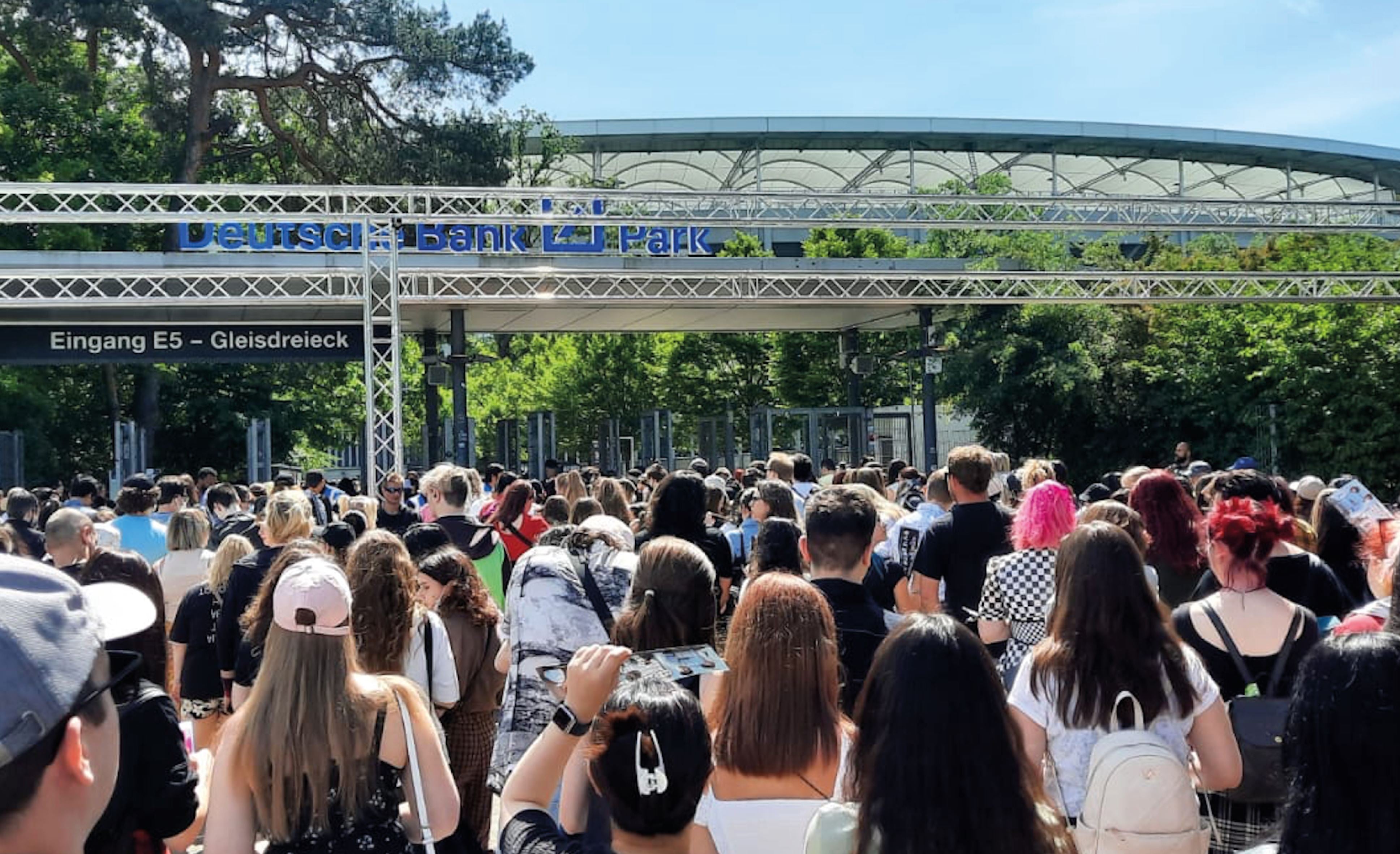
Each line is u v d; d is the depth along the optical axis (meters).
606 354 44.38
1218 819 3.88
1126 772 3.12
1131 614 3.54
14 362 17.50
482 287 19.62
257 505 13.10
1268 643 4.11
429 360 23.62
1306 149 60.03
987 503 6.62
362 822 3.04
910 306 24.73
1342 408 28.12
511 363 58.00
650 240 19.78
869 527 4.68
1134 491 6.23
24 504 9.53
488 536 7.74
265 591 4.80
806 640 3.10
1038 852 2.41
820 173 61.94
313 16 28.72
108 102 33.16
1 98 28.64
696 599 4.25
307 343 18.34
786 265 20.69
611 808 2.51
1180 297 21.89
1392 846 2.24
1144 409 30.78
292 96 33.31
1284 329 28.95
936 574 6.57
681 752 2.47
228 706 6.63
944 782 2.40
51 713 1.40
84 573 4.61
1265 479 5.49
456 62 31.00
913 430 30.11
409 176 31.16
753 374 39.84
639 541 6.93
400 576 4.82
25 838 1.43
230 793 3.06
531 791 2.69
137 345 17.84
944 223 19.78
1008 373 30.67
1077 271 21.97
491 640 5.48
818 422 28.38
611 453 37.44
